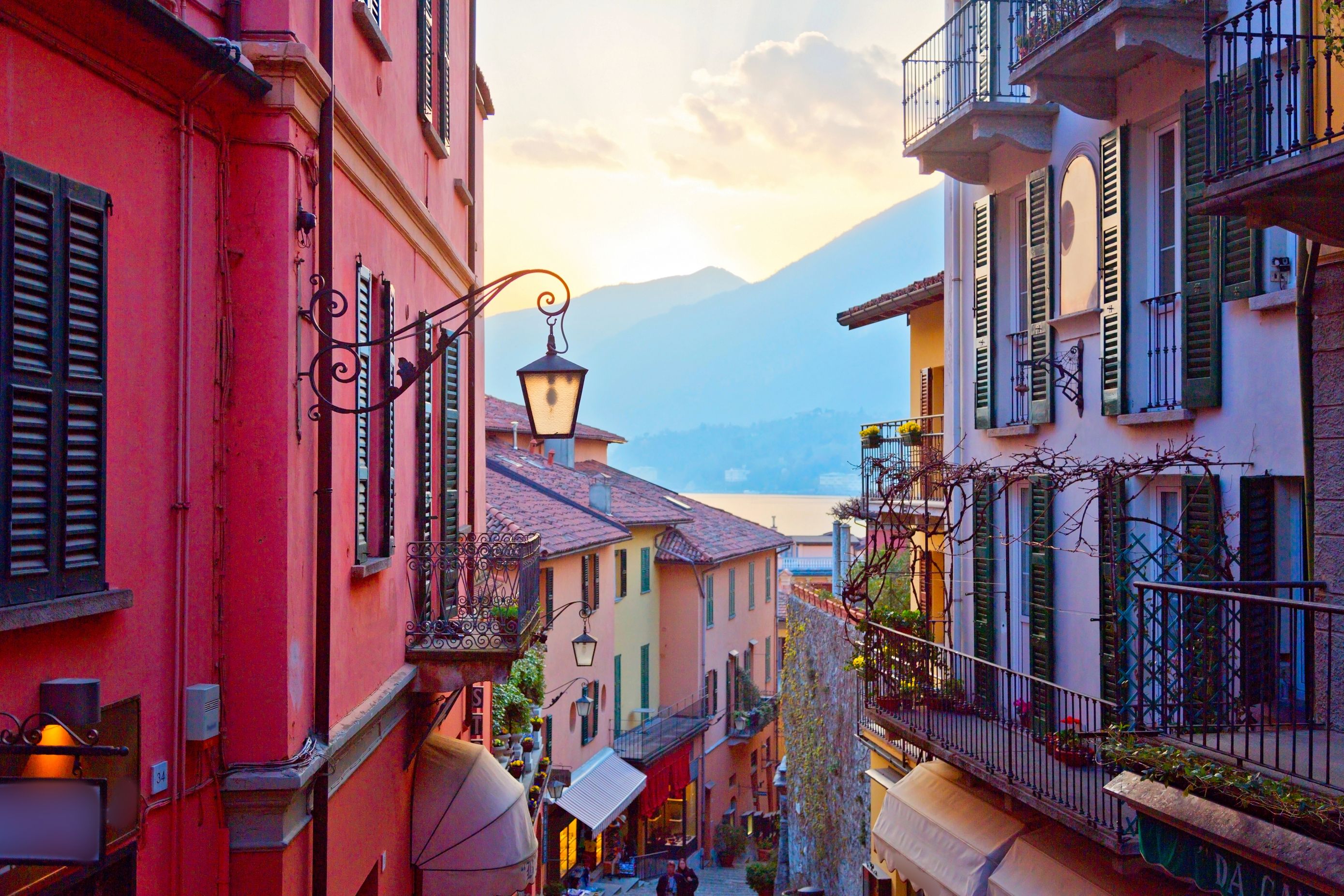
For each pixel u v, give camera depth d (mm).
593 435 48281
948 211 15703
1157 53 9922
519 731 18828
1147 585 7863
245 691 6406
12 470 4453
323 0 7184
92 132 5113
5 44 4484
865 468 18156
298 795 6613
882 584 15656
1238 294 9320
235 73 5988
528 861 11164
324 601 7152
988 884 10688
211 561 6266
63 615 4668
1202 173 9797
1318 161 6590
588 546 29062
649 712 36750
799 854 24078
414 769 10977
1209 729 7934
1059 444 12555
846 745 19391
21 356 4527
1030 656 12961
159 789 5660
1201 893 8742
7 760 4328
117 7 4957
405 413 10461
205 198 6160
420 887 10719
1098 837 9242
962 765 11664
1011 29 13086
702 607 39500
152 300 5648
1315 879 5961
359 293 8266
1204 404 9750
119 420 5348
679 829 36875
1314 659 7848
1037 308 12969
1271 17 8961
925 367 20281
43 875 4613
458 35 14203
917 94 14664
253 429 6441
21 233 4520
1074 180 12195
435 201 12352
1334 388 8094
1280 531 9148
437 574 11539
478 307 7582
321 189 7082
